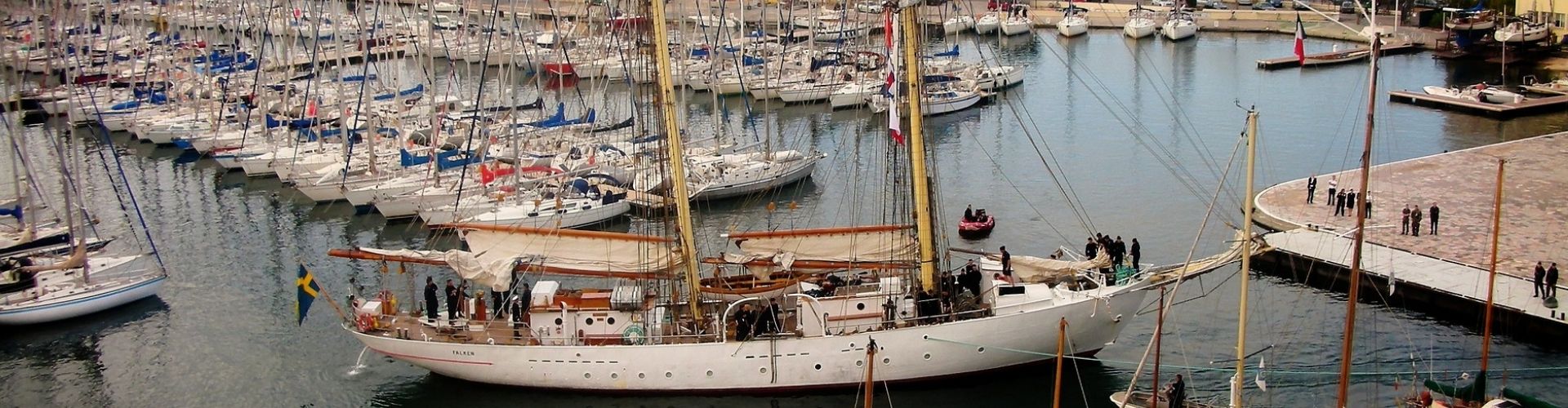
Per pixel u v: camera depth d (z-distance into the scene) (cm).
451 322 5525
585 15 14450
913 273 5459
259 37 13650
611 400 5344
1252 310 6150
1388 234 6988
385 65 13350
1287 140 10112
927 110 6338
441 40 14800
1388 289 6206
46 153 10694
